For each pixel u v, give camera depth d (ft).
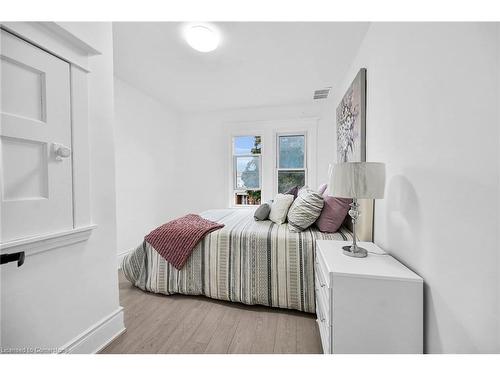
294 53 7.06
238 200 13.07
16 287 3.14
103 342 4.49
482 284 2.27
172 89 10.02
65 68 3.66
